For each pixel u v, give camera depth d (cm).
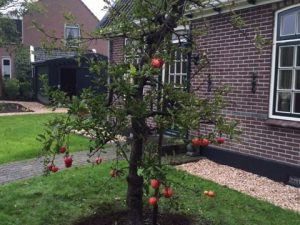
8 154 877
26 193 576
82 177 662
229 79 811
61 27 2827
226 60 815
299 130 683
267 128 739
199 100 379
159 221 452
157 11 394
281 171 711
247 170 775
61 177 664
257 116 756
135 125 384
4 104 2109
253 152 768
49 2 2789
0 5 2073
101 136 351
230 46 804
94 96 351
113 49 1132
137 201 416
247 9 767
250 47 762
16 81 2491
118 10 422
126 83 338
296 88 696
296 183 684
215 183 664
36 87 2495
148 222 446
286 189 666
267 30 732
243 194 607
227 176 737
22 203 534
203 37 858
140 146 404
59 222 467
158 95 384
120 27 410
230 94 808
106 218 462
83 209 507
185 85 407
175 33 411
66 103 350
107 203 524
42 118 1549
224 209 530
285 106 713
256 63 753
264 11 736
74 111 335
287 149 705
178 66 856
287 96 709
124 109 351
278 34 713
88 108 340
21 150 920
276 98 722
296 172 685
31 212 502
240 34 780
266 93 738
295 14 687
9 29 2245
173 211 484
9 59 2670
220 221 480
